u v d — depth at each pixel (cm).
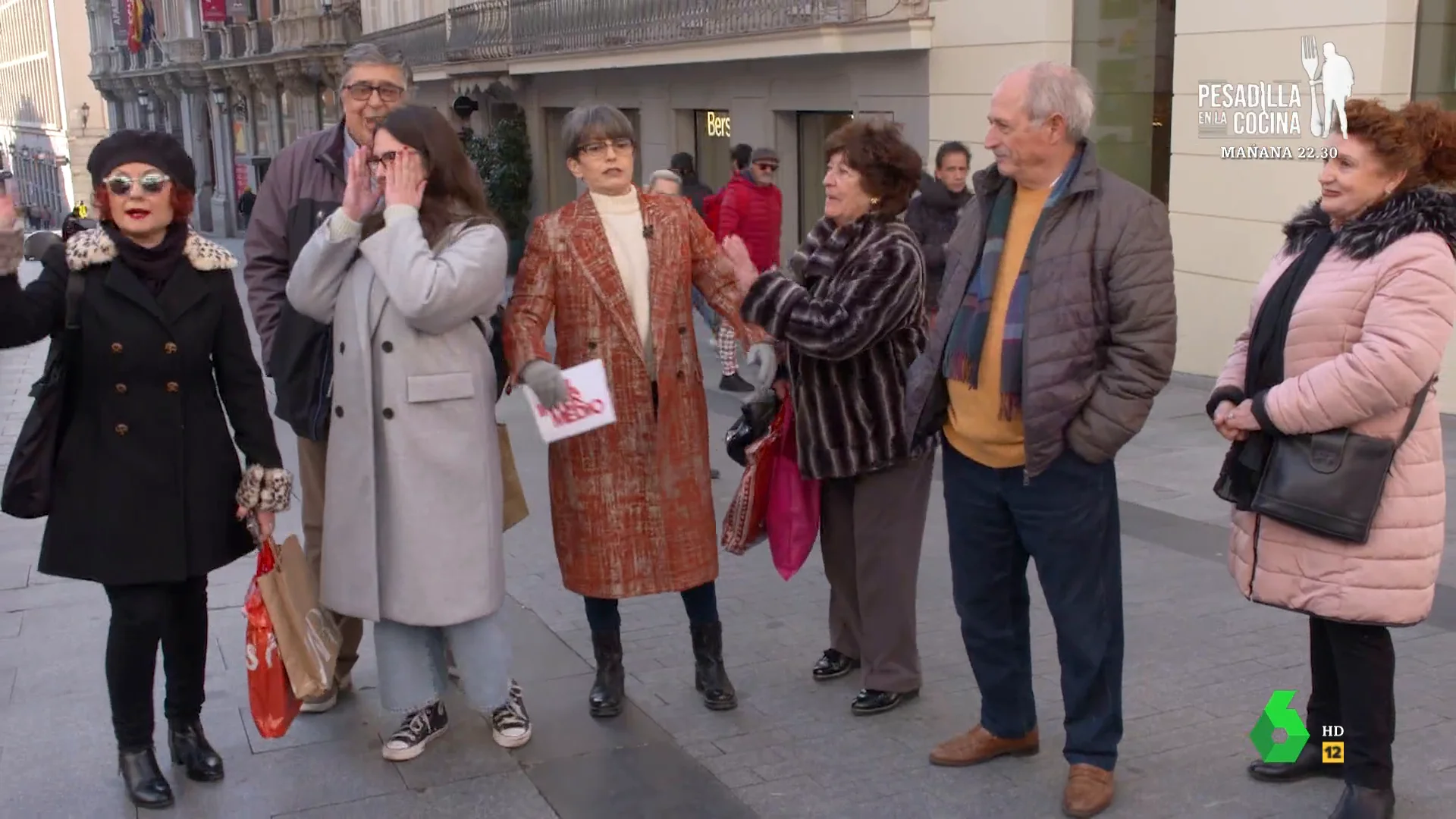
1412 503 306
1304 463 310
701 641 420
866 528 402
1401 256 296
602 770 377
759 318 380
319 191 398
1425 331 292
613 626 416
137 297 341
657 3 1623
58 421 346
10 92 8081
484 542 368
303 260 356
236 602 530
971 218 350
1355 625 317
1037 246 327
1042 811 346
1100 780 341
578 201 399
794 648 475
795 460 411
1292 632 466
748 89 1505
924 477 402
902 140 382
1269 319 322
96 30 6172
